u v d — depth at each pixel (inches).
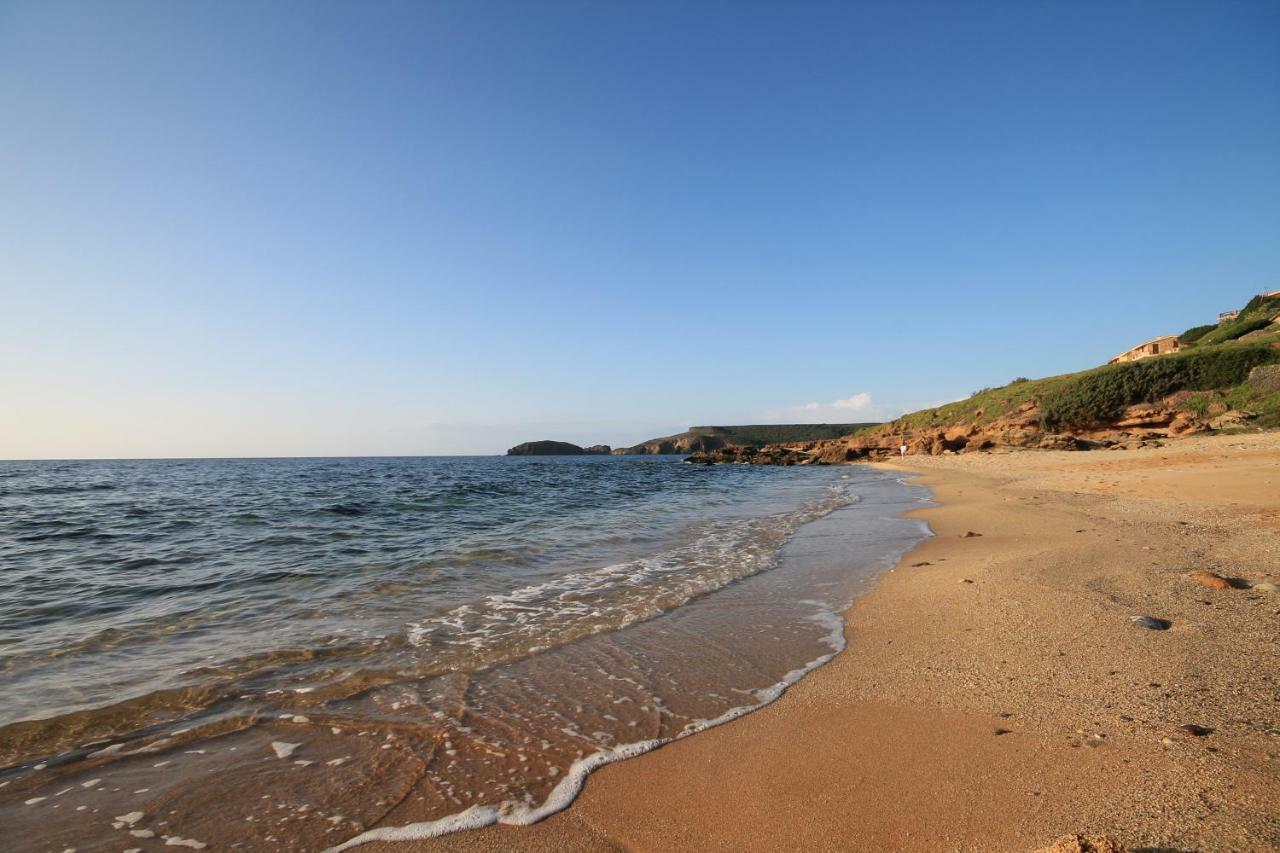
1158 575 309.6
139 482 1610.5
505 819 140.6
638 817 140.2
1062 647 223.9
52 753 169.8
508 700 205.2
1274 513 472.1
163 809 144.7
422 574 399.9
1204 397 1631.4
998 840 121.3
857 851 123.3
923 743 164.7
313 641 265.1
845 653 244.1
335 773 160.7
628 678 223.6
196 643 263.3
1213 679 185.3
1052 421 1920.5
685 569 411.5
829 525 616.4
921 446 2326.5
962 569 368.8
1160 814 122.8
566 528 621.6
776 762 161.3
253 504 906.1
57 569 429.4
